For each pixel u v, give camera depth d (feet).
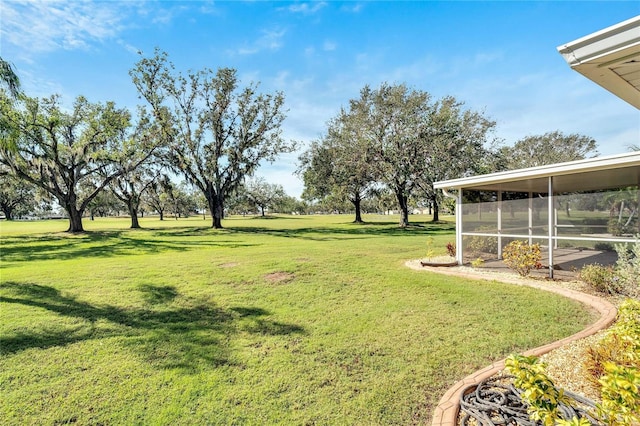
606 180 22.95
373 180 74.28
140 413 8.58
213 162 69.56
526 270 21.59
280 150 72.69
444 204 70.49
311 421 8.20
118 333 13.67
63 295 18.98
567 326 13.38
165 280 22.39
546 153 98.53
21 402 9.04
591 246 29.09
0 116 31.60
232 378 10.19
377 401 8.92
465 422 7.68
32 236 61.31
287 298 18.35
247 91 69.36
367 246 40.60
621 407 5.17
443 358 11.15
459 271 24.13
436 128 64.90
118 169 68.59
